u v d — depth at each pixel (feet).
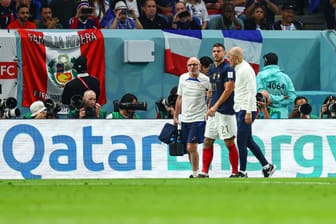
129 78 221.66
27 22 220.64
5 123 178.50
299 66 230.89
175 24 229.04
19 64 214.48
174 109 195.00
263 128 182.60
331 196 103.24
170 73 223.92
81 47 218.18
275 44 229.25
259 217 73.77
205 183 136.87
